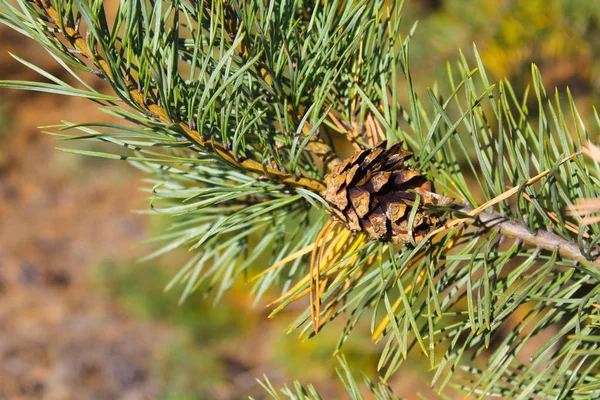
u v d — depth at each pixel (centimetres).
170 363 204
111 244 256
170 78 52
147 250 229
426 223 55
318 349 171
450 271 56
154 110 53
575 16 97
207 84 52
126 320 225
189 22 54
